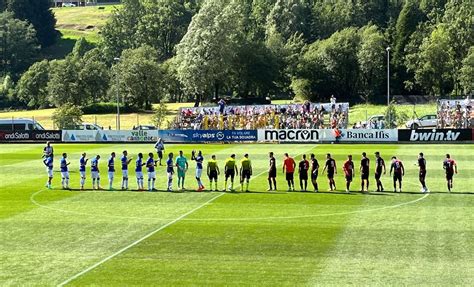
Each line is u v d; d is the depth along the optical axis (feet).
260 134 276.62
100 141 290.76
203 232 110.83
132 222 119.24
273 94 513.86
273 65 485.15
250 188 156.56
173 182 167.43
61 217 124.57
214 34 437.99
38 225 117.80
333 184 153.07
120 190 155.94
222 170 187.83
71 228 115.14
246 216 123.44
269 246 101.14
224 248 100.22
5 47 646.33
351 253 96.48
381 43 490.49
